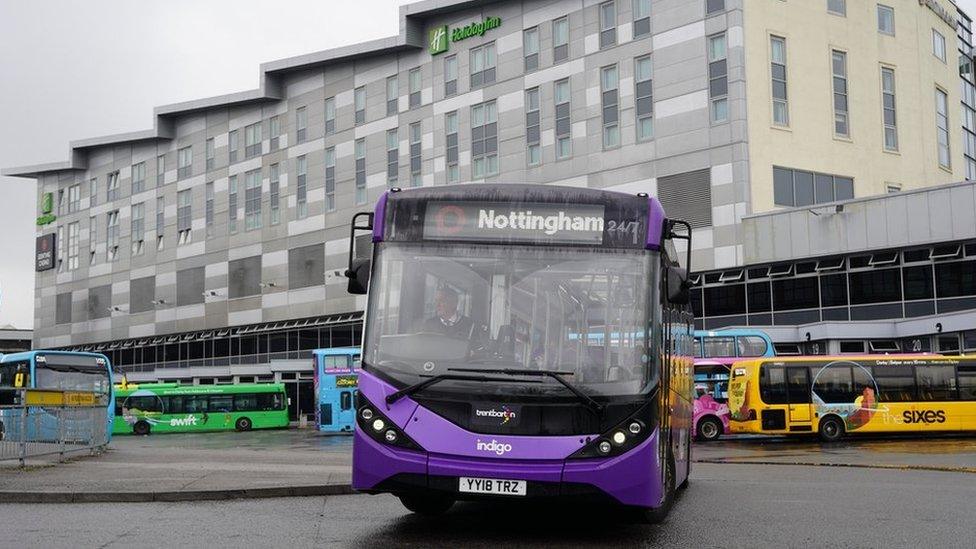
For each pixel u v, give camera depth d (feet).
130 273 254.47
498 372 30.63
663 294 33.60
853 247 133.18
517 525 35.70
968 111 193.98
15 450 59.52
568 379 30.66
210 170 234.17
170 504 42.91
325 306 204.44
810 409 108.99
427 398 30.73
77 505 42.29
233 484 48.29
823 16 153.99
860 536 32.86
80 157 269.85
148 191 251.19
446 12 184.65
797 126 148.66
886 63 161.68
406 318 32.22
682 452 44.73
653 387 31.19
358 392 31.68
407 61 192.34
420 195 33.76
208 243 232.94
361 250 197.26
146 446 118.42
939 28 177.06
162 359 247.50
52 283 280.92
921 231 127.85
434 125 186.09
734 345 121.49
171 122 244.42
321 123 208.54
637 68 155.63
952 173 175.11
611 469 29.96
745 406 110.52
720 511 40.32
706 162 146.30
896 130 161.48
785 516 38.40
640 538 32.60
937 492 47.70
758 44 146.20
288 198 214.69
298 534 32.78
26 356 117.29
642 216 33.27
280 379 214.90
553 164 165.68
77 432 71.67
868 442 105.60
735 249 142.92
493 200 33.37
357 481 31.07
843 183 152.56
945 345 125.80
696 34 148.46
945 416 107.86
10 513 39.04
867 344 133.90
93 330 265.54
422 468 30.30
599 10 161.27
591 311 31.81
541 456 29.94
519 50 172.45
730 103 144.05
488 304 31.99
